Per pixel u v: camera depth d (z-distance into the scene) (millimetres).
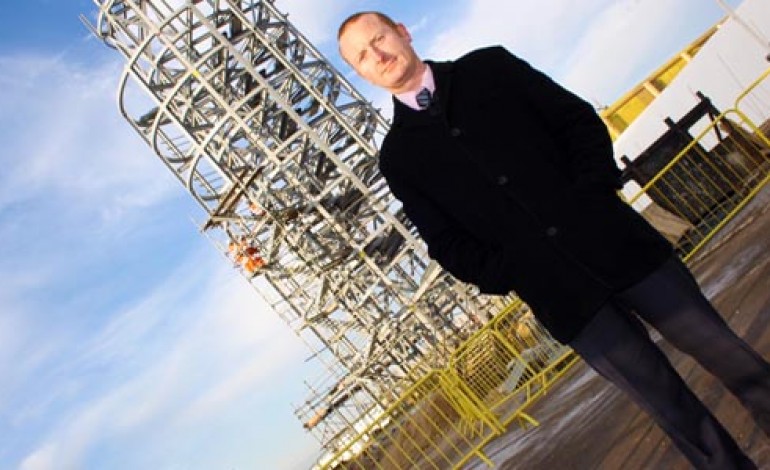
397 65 3422
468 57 3518
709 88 25891
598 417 8125
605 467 6066
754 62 24844
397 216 28188
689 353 3402
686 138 16578
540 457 8438
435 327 26625
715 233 14586
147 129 29438
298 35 28875
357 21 3416
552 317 3457
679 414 3441
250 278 28953
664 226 16109
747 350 3301
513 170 3373
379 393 27312
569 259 3338
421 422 17594
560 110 3311
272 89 25578
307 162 27172
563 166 3395
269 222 27469
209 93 27062
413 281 27828
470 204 3490
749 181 15594
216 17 27047
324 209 26297
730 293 8828
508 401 15320
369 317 28531
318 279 28812
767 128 20344
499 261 3508
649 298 3309
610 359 3461
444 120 3422
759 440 4285
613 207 3312
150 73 27219
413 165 3578
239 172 26500
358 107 29078
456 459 13594
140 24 27719
